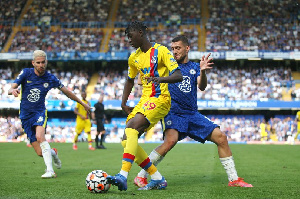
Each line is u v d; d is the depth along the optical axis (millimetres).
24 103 10453
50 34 56750
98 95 49750
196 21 57250
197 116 8609
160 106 7285
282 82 50562
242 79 51188
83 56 51531
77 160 17250
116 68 54438
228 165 8398
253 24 55969
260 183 9141
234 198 6512
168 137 8430
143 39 7387
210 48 52625
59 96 48562
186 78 8656
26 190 7555
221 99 48031
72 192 7215
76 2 60938
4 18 59094
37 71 10438
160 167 13719
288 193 7246
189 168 13305
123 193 7094
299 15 56750
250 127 46938
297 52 48875
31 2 61562
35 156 19578
